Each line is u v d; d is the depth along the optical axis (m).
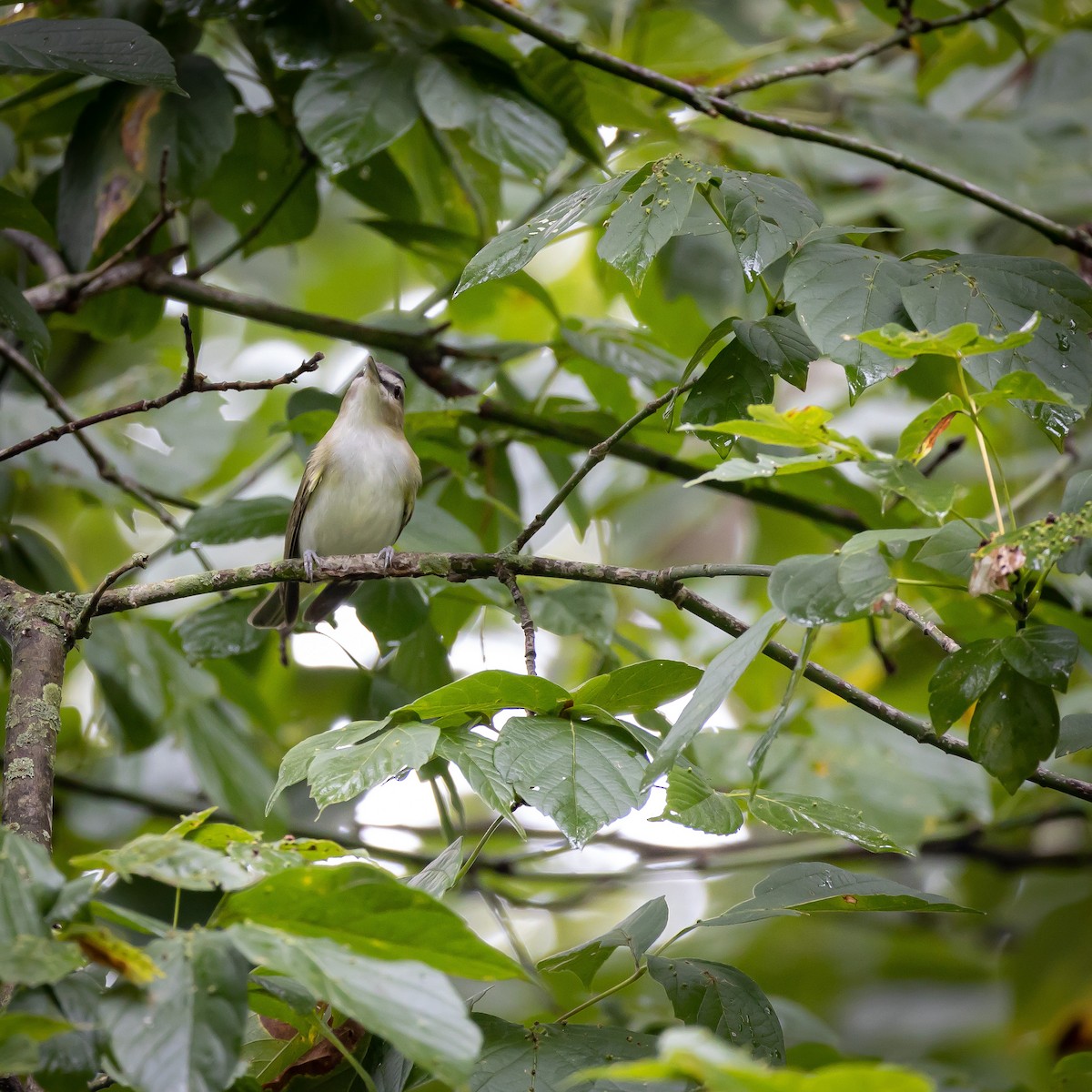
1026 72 8.76
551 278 9.74
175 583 4.40
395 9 5.83
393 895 2.40
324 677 7.51
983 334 3.26
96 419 3.98
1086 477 3.40
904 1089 1.86
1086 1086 3.86
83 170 5.76
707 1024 3.29
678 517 8.53
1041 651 3.11
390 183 6.70
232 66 7.90
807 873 3.55
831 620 2.78
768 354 3.67
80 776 7.29
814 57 7.92
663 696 3.39
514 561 4.19
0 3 4.27
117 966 2.21
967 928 8.26
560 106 5.89
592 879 7.11
